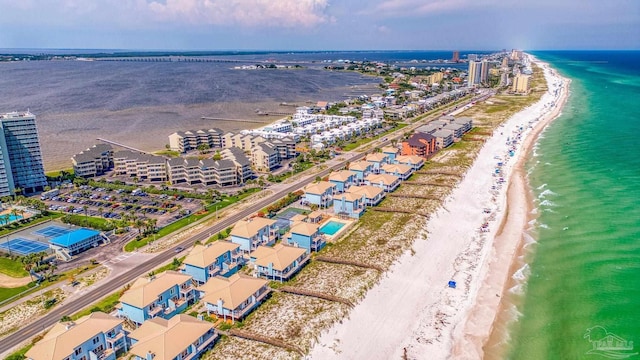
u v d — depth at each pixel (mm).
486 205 156625
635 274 104375
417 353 84500
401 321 93688
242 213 150875
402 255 118812
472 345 86250
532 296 101000
